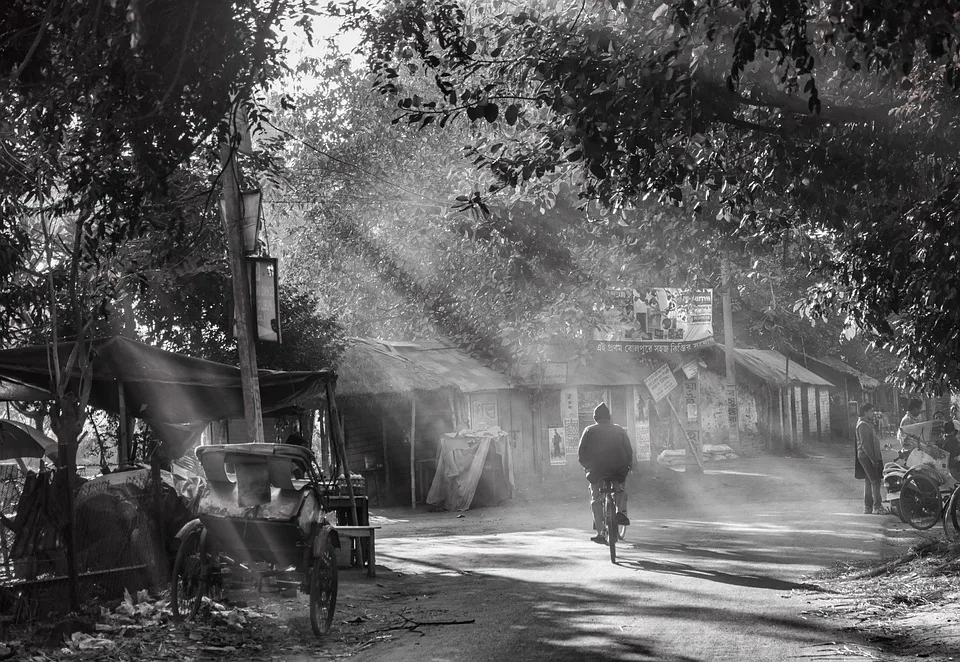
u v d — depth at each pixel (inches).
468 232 652.7
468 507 997.8
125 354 568.7
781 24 291.3
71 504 370.3
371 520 950.4
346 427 1151.0
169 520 436.1
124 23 355.9
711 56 343.0
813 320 601.0
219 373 586.9
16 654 320.2
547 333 946.1
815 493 981.8
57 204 459.2
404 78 812.6
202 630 357.7
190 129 386.0
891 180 398.3
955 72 299.0
